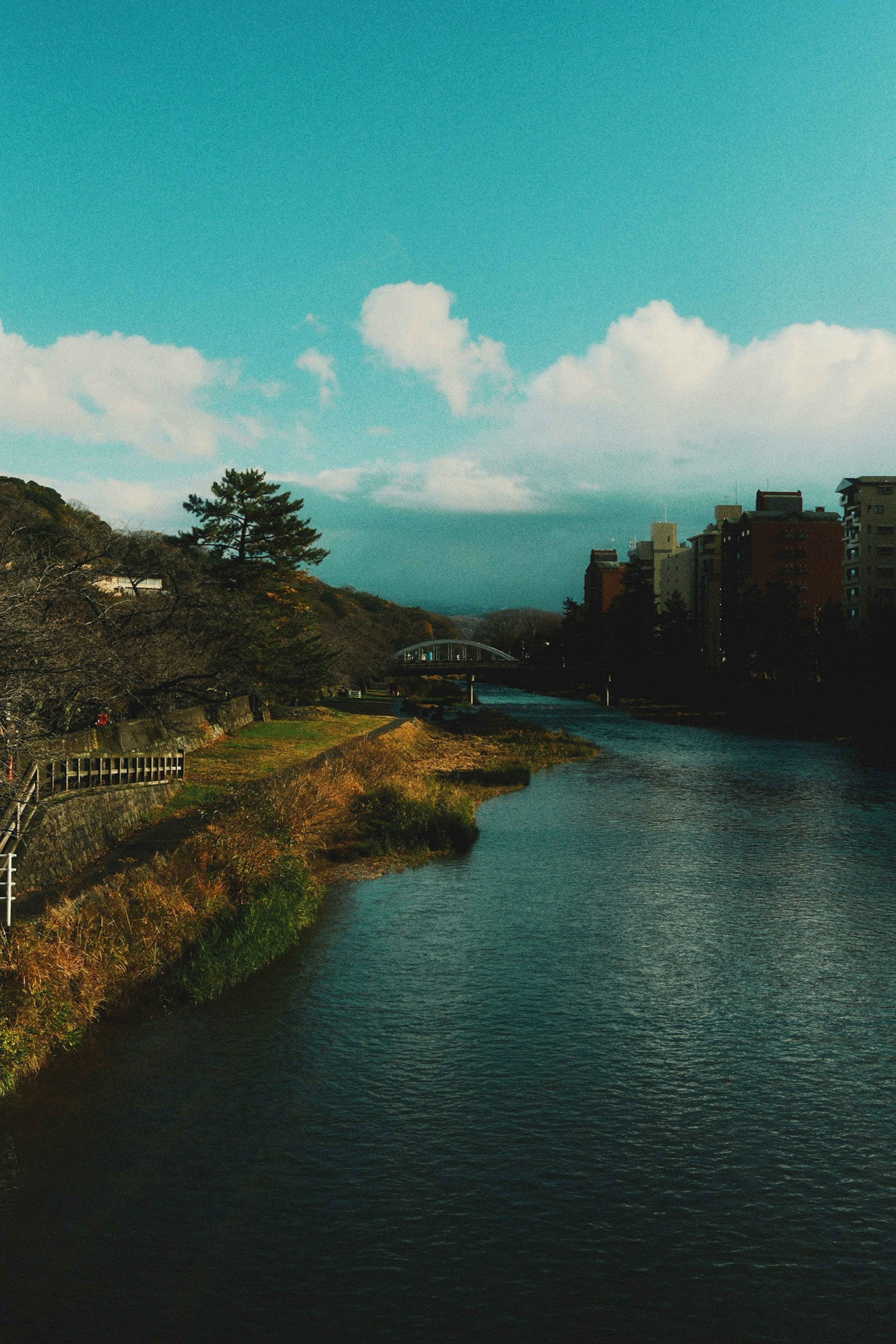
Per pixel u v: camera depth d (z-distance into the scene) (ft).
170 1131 35.22
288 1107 37.24
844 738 207.92
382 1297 26.81
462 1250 28.89
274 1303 26.48
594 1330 25.67
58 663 64.28
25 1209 30.35
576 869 78.95
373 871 77.71
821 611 319.27
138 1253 28.45
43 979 42.52
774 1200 31.63
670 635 439.63
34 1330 25.26
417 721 216.13
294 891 62.85
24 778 58.65
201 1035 43.88
